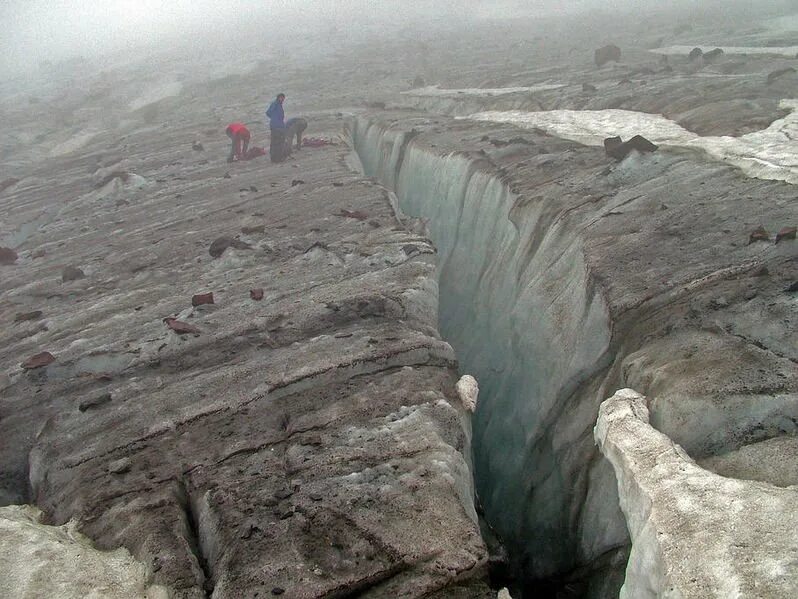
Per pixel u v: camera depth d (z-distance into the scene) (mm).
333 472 4656
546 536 6055
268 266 8555
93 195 13711
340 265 8195
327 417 5297
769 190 7223
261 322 6918
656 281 6047
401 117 18312
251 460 4898
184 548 4129
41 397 6273
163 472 4883
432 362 6133
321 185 11961
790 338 4773
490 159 12000
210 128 19984
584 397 6156
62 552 4004
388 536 4043
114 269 9367
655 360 5133
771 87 13141
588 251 7008
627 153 9273
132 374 6406
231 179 13414
